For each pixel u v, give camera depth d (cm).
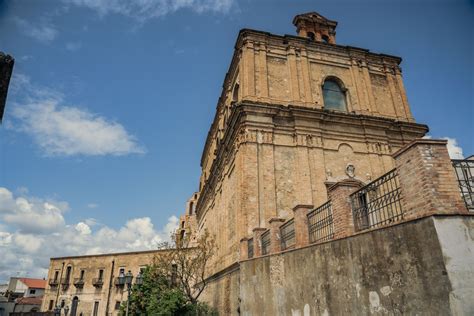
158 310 2095
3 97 679
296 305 999
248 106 1992
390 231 637
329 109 2256
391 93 2448
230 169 2234
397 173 672
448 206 557
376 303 661
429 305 536
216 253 2491
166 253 2948
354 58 2445
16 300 6856
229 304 1759
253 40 2264
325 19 2780
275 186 1892
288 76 2241
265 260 1274
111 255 5244
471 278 514
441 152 602
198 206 3894
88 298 5100
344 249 783
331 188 929
